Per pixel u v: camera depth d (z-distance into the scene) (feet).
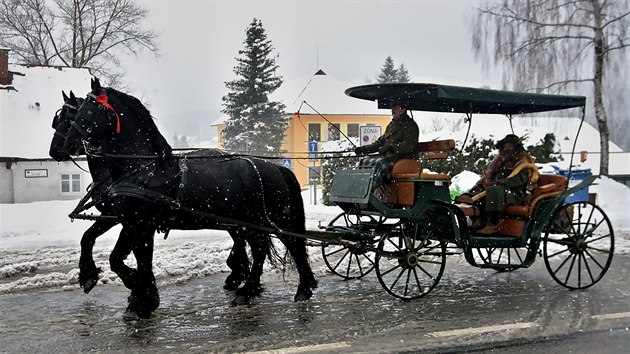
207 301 25.75
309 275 26.22
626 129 82.99
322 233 27.37
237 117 145.18
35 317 23.32
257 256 26.22
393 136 27.96
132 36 132.67
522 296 26.48
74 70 107.04
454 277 30.68
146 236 23.31
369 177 26.66
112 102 23.40
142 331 21.39
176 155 24.63
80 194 92.99
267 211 26.12
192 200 24.18
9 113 95.09
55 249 40.01
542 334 20.81
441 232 26.94
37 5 125.70
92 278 26.20
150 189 23.13
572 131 91.25
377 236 27.76
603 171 65.77
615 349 19.26
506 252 37.76
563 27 68.03
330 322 22.39
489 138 59.06
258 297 26.43
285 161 92.53
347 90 28.40
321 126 146.82
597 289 27.84
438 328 21.59
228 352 19.03
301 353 18.86
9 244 43.14
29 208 70.03
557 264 33.81
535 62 68.80
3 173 88.69
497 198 28.02
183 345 19.77
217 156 25.70
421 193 26.68
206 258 34.71
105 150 23.39
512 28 69.51
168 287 28.43
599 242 40.63
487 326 21.76
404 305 24.97
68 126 23.38
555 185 28.45
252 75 143.95
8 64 102.68
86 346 19.81
